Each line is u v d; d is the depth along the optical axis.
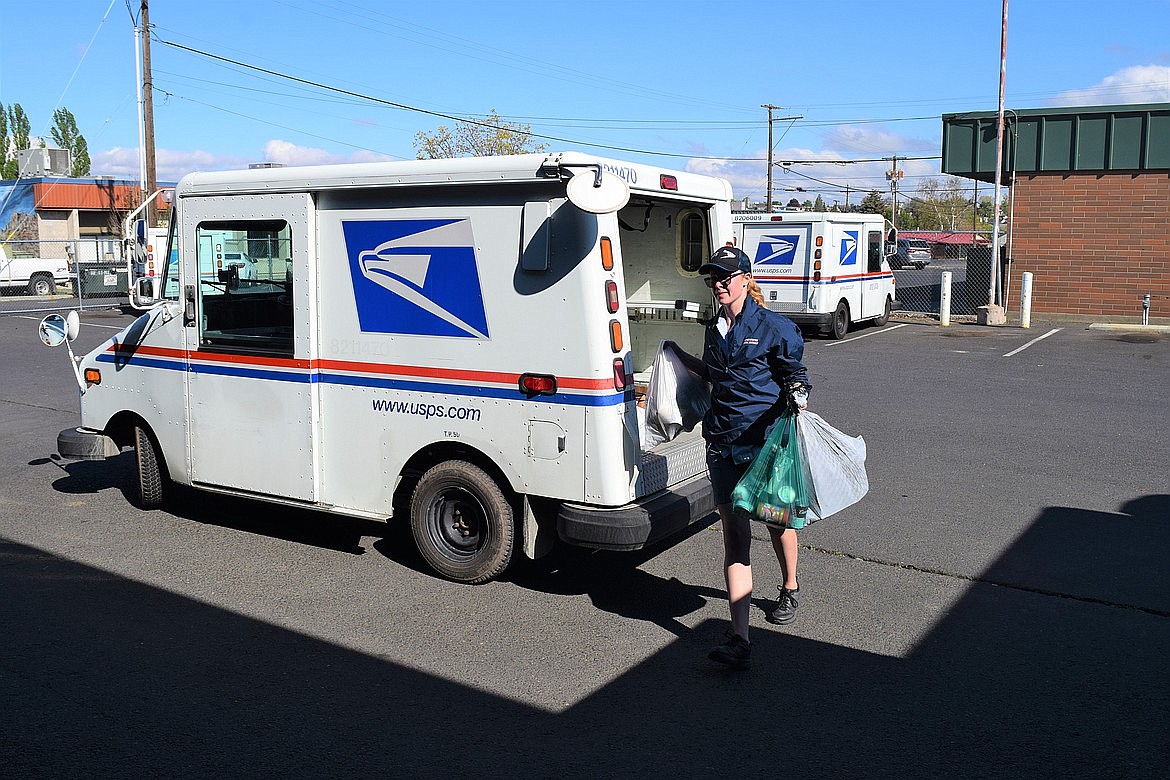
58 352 17.38
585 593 5.77
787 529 4.90
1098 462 8.83
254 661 4.81
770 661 4.84
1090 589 5.79
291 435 6.25
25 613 5.40
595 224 5.16
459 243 5.53
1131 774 3.78
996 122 22.23
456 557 5.89
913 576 6.03
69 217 39.69
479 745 4.00
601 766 3.84
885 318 21.92
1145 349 17.17
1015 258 22.80
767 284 18.75
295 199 6.01
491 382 5.51
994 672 4.70
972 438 9.84
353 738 4.06
